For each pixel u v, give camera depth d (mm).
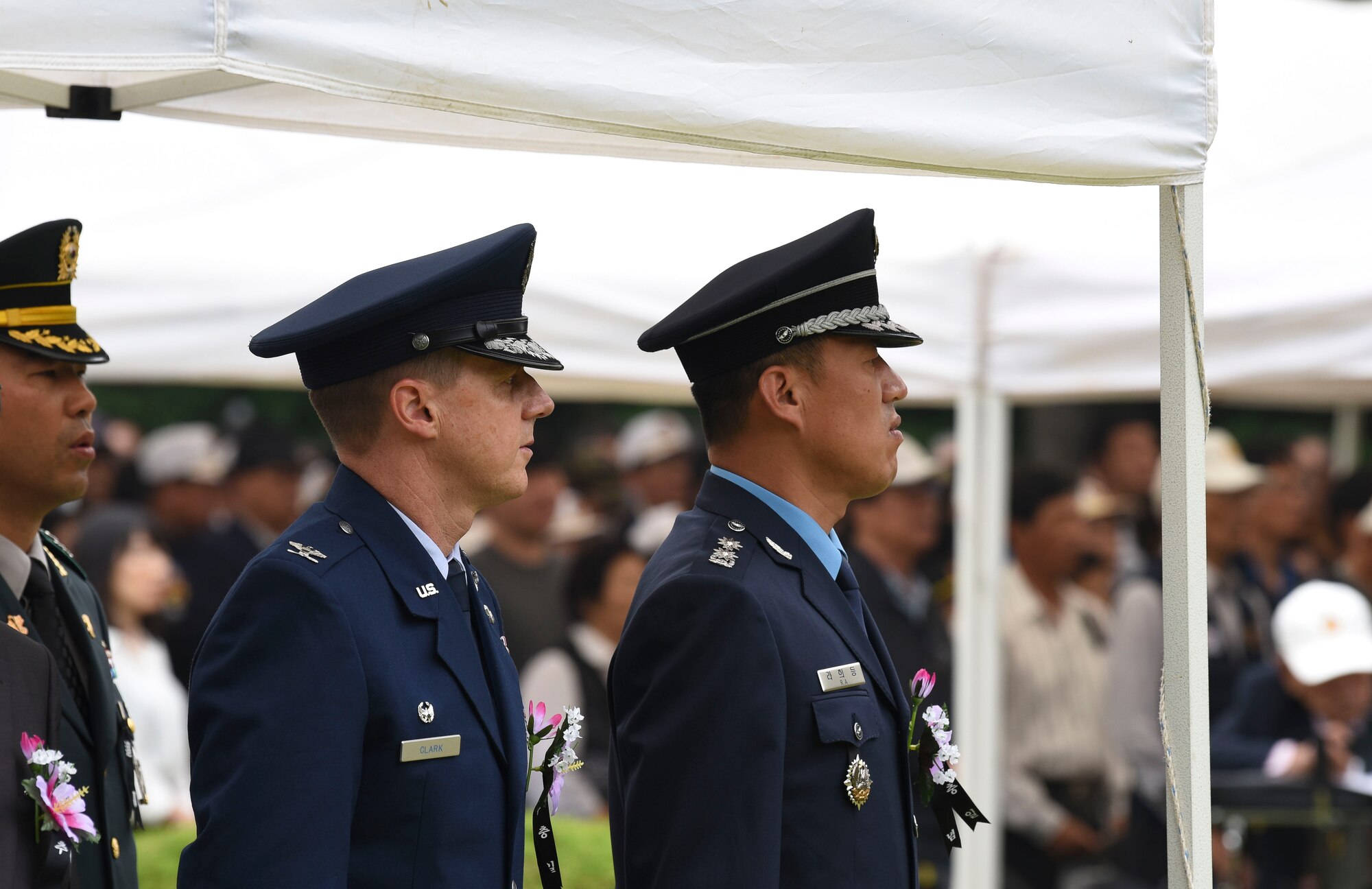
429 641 5754
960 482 15102
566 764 6387
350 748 5328
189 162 12375
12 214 12156
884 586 15641
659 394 19078
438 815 5543
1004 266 14148
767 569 6242
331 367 5980
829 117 5715
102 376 14273
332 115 8156
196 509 21078
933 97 5875
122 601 15586
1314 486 24844
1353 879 13273
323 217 12719
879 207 13320
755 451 6535
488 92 5258
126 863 7438
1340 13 14008
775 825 5660
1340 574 21375
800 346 6410
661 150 7969
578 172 12648
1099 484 26656
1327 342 13938
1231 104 13703
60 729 6879
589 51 5402
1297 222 14086
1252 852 13773
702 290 6879
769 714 5738
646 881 5805
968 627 15414
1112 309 13852
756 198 12938
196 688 5438
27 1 4695
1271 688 15680
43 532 7883
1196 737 6430
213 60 4844
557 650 17750
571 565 18844
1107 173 6137
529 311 12828
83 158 12180
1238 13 13773
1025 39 5992
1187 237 6379
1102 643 18453
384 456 5945
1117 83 6137
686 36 5527
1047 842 17578
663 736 5816
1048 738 17797
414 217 12711
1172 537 6523
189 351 12648
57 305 7262
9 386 7031
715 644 5828
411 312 5844
